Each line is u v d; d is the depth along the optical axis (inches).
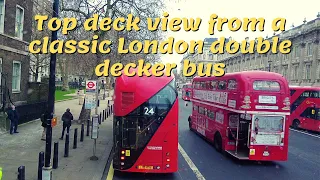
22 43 911.7
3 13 798.5
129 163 407.8
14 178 361.1
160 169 408.8
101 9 842.8
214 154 597.0
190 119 919.0
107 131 774.5
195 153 601.0
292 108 1075.9
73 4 849.5
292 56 2204.7
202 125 761.0
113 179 410.9
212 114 667.4
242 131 560.4
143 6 871.7
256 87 513.0
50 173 321.1
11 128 661.3
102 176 413.7
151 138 408.5
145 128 409.1
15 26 869.8
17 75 908.0
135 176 428.1
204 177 438.3
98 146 584.7
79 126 815.7
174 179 422.9
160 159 409.4
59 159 475.2
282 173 479.5
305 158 598.2
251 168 504.7
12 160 445.7
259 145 510.6
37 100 1007.0
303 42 2065.7
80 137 650.8
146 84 413.7
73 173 405.1
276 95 514.3
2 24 797.2
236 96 529.3
